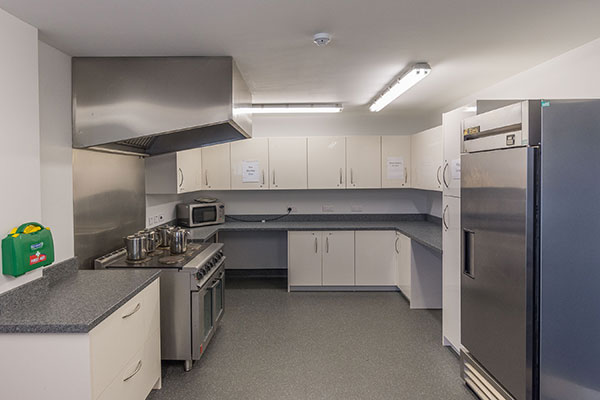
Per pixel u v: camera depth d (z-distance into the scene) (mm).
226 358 3072
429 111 4934
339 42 2359
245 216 5410
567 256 1915
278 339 3430
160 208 4387
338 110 4441
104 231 2979
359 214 5414
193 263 2975
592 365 1952
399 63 2797
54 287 2174
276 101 4109
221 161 4977
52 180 2383
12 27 1904
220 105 2617
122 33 2182
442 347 3252
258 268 5480
